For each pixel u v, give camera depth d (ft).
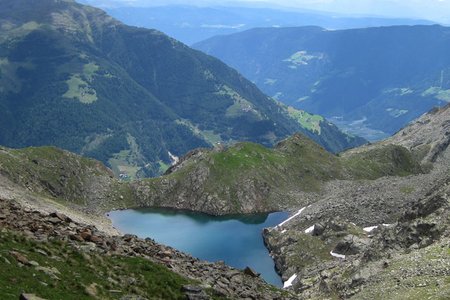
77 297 176.35
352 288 308.60
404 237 350.43
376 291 272.31
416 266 279.49
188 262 286.05
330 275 368.89
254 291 266.57
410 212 396.78
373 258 347.15
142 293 207.82
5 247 197.16
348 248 460.55
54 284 177.68
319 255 480.23
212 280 261.24
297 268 473.67
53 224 260.01
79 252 222.69
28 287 165.99
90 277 201.16
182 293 223.30
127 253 251.80
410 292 249.34
